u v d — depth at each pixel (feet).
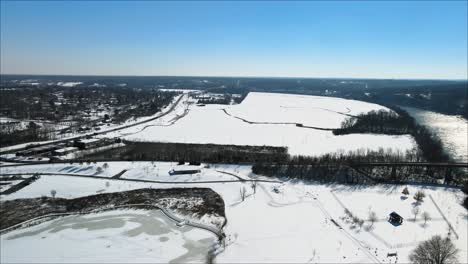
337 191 416.87
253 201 386.11
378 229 317.83
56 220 343.46
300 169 486.38
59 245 294.05
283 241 296.51
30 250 285.84
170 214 352.69
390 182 447.83
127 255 278.05
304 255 274.16
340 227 322.34
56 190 416.67
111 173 480.23
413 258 262.26
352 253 277.44
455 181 460.14
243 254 276.62
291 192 413.39
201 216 346.95
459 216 346.13
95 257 275.39
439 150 626.23
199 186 435.94
